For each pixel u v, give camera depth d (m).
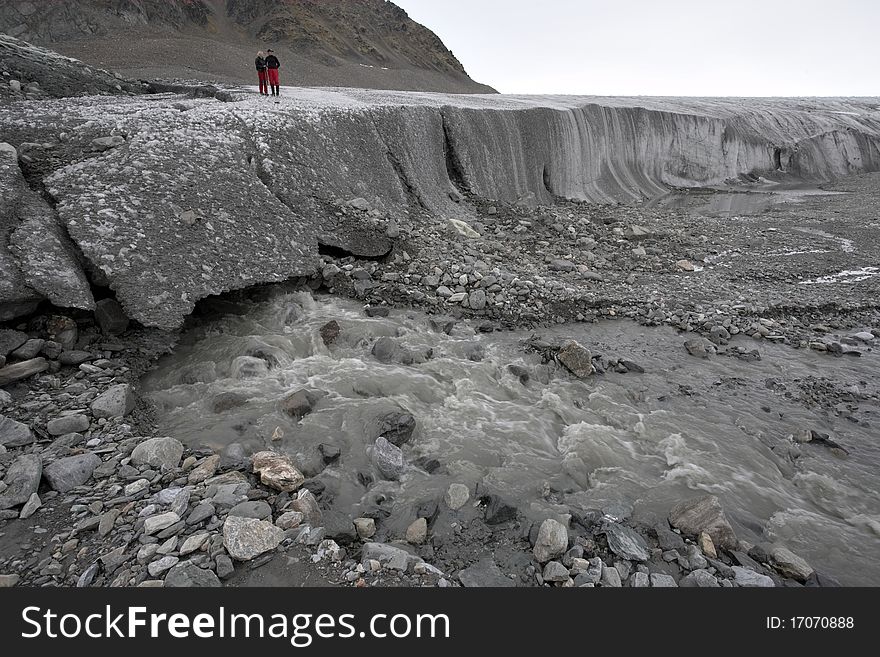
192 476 4.55
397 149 14.39
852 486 5.58
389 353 7.46
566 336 8.73
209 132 9.61
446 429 6.00
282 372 6.80
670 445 5.99
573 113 26.77
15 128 8.45
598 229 15.26
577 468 5.45
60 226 6.69
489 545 4.28
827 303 10.60
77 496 4.25
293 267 8.40
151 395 6.03
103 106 11.45
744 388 7.48
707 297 10.74
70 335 6.19
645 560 4.18
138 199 7.37
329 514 4.32
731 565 4.29
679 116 33.88
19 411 5.12
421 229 11.70
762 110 42.03
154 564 3.50
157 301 6.54
